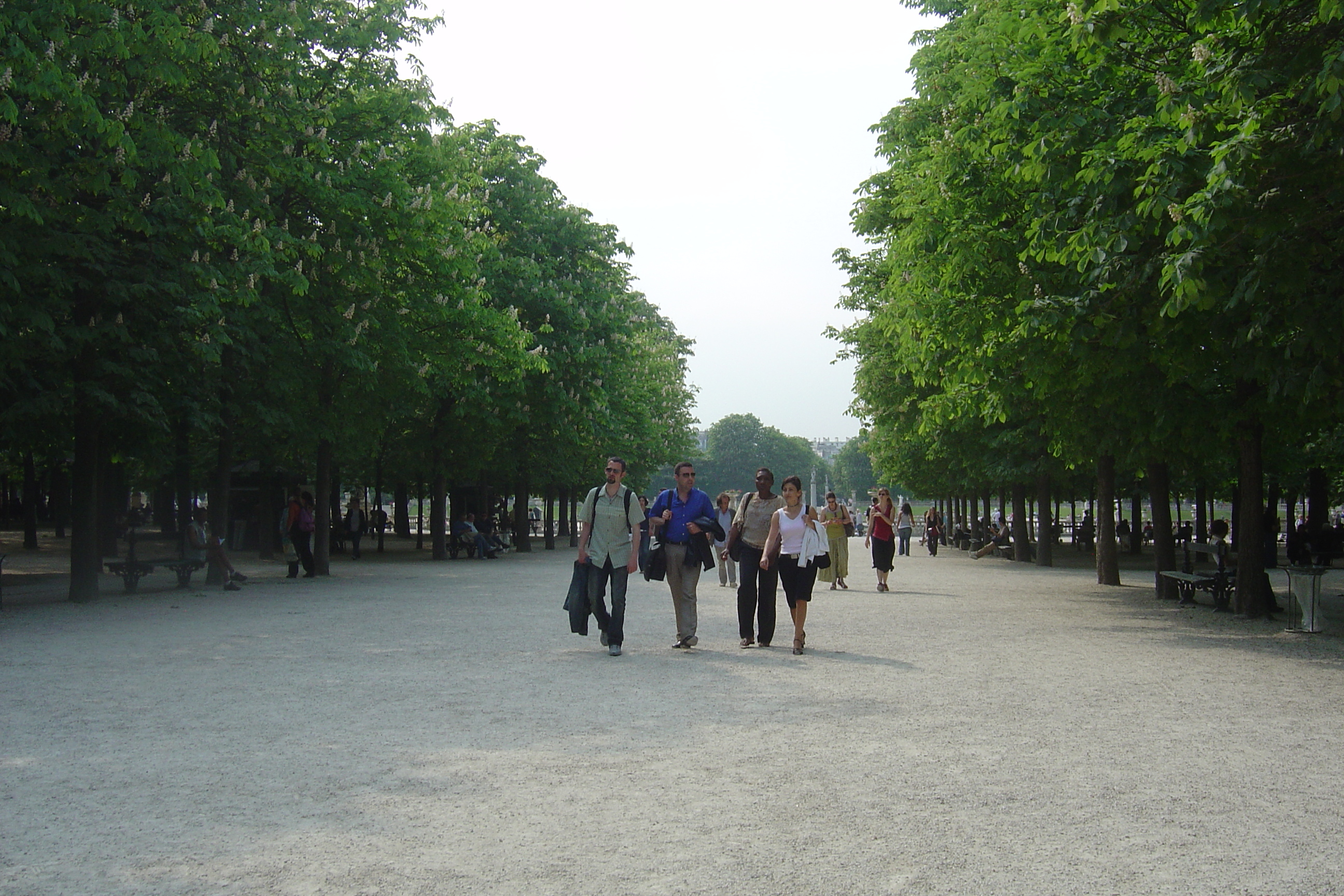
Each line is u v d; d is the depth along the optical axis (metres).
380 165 23.36
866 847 5.33
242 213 20.36
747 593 13.17
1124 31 12.84
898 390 34.03
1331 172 11.09
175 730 8.15
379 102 24.08
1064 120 13.73
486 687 10.11
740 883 4.82
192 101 20.44
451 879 4.88
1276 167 11.26
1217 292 11.33
